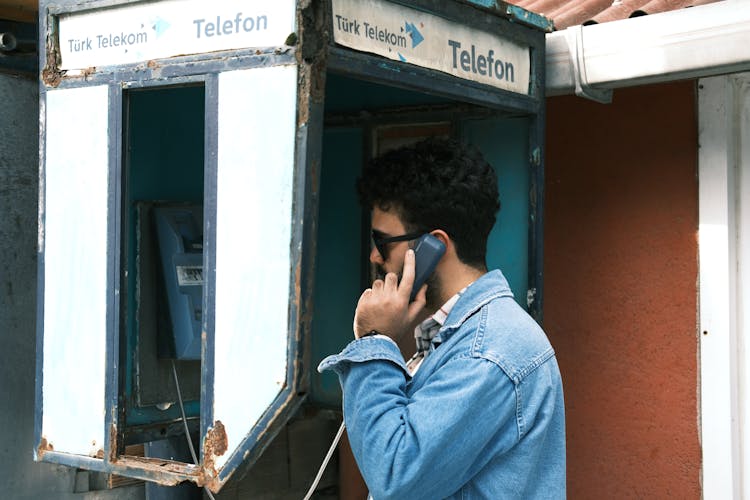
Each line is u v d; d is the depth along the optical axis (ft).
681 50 7.55
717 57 7.38
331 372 9.58
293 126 5.82
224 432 6.16
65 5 6.92
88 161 6.86
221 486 6.17
